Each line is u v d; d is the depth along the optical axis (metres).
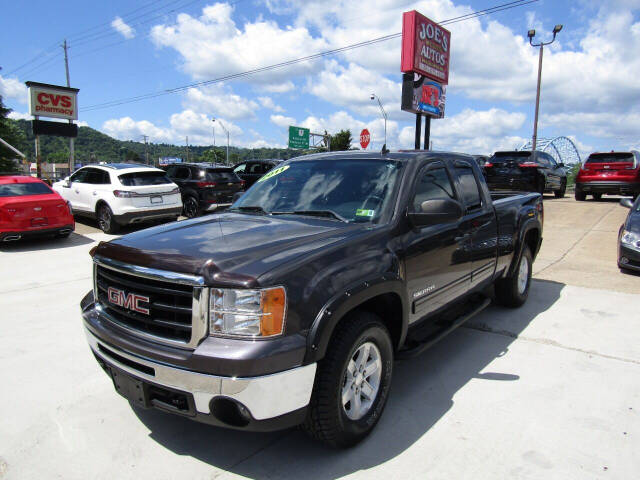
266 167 17.34
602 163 16.17
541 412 3.20
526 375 3.76
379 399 2.94
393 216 3.18
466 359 4.08
